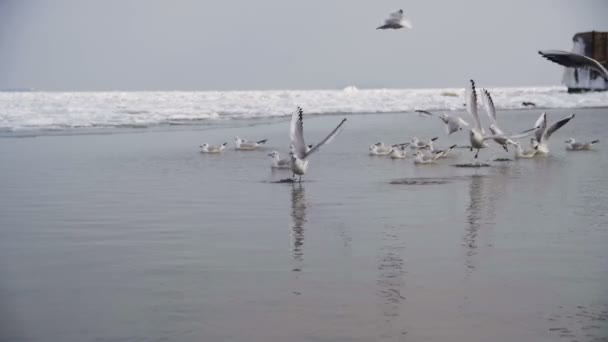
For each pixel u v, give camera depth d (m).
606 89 68.38
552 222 9.96
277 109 50.62
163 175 15.91
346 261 7.85
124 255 8.22
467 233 9.27
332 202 11.95
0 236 9.27
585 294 6.50
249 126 33.03
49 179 15.20
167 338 5.50
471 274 7.23
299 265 7.69
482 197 12.27
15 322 5.87
